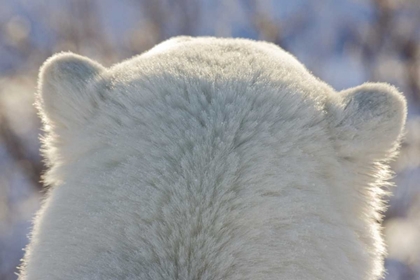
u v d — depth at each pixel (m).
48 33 23.72
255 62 5.42
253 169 4.63
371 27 23.94
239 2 22.91
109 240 4.54
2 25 23.52
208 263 4.34
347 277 4.80
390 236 19.78
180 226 4.41
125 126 5.02
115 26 24.00
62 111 5.54
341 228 4.98
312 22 24.33
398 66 24.02
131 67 5.60
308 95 5.30
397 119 5.20
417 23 23.47
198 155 4.60
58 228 4.94
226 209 4.47
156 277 4.28
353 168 5.29
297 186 4.77
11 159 22.53
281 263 4.46
